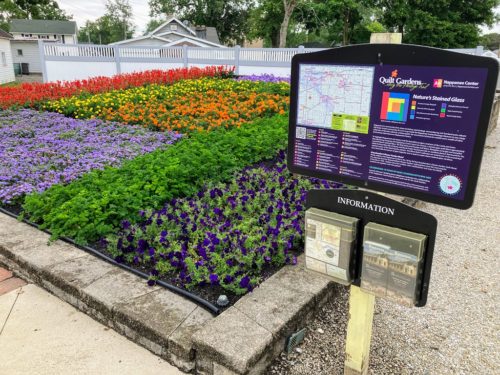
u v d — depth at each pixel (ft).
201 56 54.80
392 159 5.90
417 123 5.57
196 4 159.12
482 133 5.12
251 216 12.77
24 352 8.17
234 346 7.27
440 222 15.03
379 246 5.94
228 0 159.63
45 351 8.20
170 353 7.85
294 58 6.52
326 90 6.30
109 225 11.74
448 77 5.19
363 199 6.18
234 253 10.25
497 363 8.10
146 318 8.27
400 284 5.90
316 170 6.75
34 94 32.78
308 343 8.48
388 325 9.23
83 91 35.65
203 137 19.94
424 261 5.84
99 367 7.82
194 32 126.82
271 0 99.19
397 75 5.58
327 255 6.53
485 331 9.04
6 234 12.00
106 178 14.57
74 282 9.52
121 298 8.95
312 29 113.19
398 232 5.84
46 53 52.24
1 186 15.06
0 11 188.44
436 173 5.58
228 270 9.80
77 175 16.08
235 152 18.16
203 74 44.93
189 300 9.04
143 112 27.43
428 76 5.34
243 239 10.75
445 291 10.56
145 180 14.16
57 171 16.87
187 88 36.60
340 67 6.06
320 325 9.03
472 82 5.05
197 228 11.77
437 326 9.20
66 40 164.96
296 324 8.39
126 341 8.52
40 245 11.37
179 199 13.58
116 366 7.85
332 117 6.34
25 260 10.56
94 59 53.67
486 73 4.93
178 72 43.27
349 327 6.91
